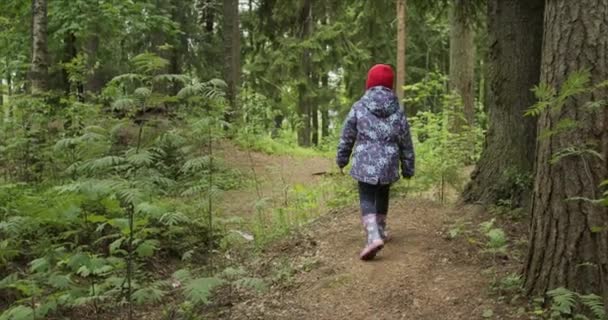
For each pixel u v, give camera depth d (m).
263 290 4.24
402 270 4.95
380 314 4.42
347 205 7.18
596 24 3.84
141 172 4.44
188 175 6.74
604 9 3.83
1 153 7.62
